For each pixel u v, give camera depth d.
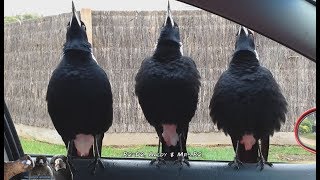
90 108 1.02
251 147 1.00
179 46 0.99
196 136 1.01
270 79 0.97
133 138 1.02
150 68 1.00
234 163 1.01
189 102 1.00
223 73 0.99
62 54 1.01
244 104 0.99
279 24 0.88
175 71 1.00
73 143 1.04
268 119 0.98
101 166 1.03
